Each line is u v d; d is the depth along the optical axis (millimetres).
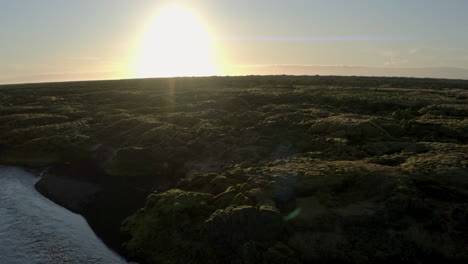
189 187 25766
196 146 38000
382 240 17906
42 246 20891
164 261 18328
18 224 23828
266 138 37438
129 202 27359
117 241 21312
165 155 36344
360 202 20250
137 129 45562
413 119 40500
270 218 18312
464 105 46594
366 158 27531
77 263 19094
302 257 17422
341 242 17891
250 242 17359
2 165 38906
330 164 25344
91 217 24922
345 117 40812
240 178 25203
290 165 26781
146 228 21000
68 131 47500
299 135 36969
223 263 17266
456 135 31484
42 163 38500
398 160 25781
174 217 20359
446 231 17688
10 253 20141
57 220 24531
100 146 42250
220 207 20969
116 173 34000
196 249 18094
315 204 20359
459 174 21016
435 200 19750
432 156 25188
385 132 34250
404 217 18875
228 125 45469
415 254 17109
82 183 32031
